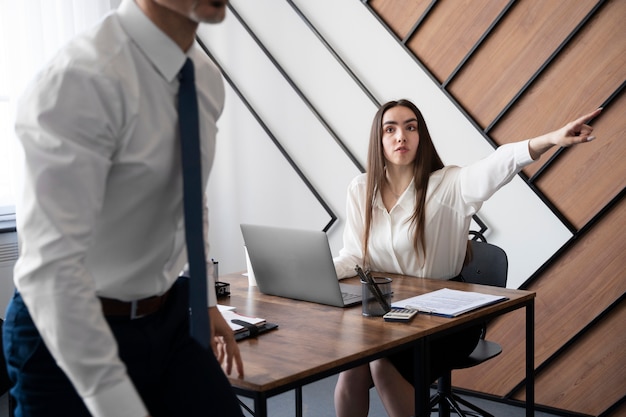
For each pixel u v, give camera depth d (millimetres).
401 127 2410
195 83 1191
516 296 2107
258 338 1692
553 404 3113
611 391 2975
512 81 3088
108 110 1043
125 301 1223
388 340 1650
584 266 2990
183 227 1256
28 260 974
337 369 1516
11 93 3432
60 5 3543
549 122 3018
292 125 3717
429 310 1907
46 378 1148
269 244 2096
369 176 2502
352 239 2570
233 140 3922
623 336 2934
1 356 3145
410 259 2463
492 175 2303
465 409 3123
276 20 3701
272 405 3182
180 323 1297
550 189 3043
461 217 2428
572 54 2943
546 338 3104
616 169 2891
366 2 3395
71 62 1020
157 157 1132
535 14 3008
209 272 1473
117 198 1125
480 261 2531
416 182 2438
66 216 978
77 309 964
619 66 2854
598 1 2859
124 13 1110
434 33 3256
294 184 3746
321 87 3604
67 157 978
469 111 3203
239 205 3943
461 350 2275
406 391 2174
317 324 1814
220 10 1080
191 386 1282
